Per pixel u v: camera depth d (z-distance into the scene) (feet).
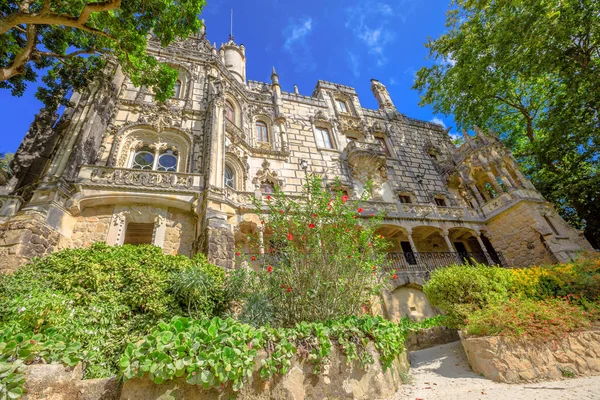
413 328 32.01
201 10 41.32
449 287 28.45
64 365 12.05
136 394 11.53
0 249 29.35
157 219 41.78
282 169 65.41
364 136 85.46
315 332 16.38
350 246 22.85
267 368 13.75
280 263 23.00
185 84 61.93
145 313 23.68
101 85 49.14
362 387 15.90
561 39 55.06
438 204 80.64
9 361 11.00
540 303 25.08
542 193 73.92
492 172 71.61
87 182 39.29
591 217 65.98
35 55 42.60
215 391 12.50
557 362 18.94
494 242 66.28
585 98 57.41
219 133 51.13
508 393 15.64
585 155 65.21
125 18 38.86
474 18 68.85
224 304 26.91
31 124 48.75
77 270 24.81
